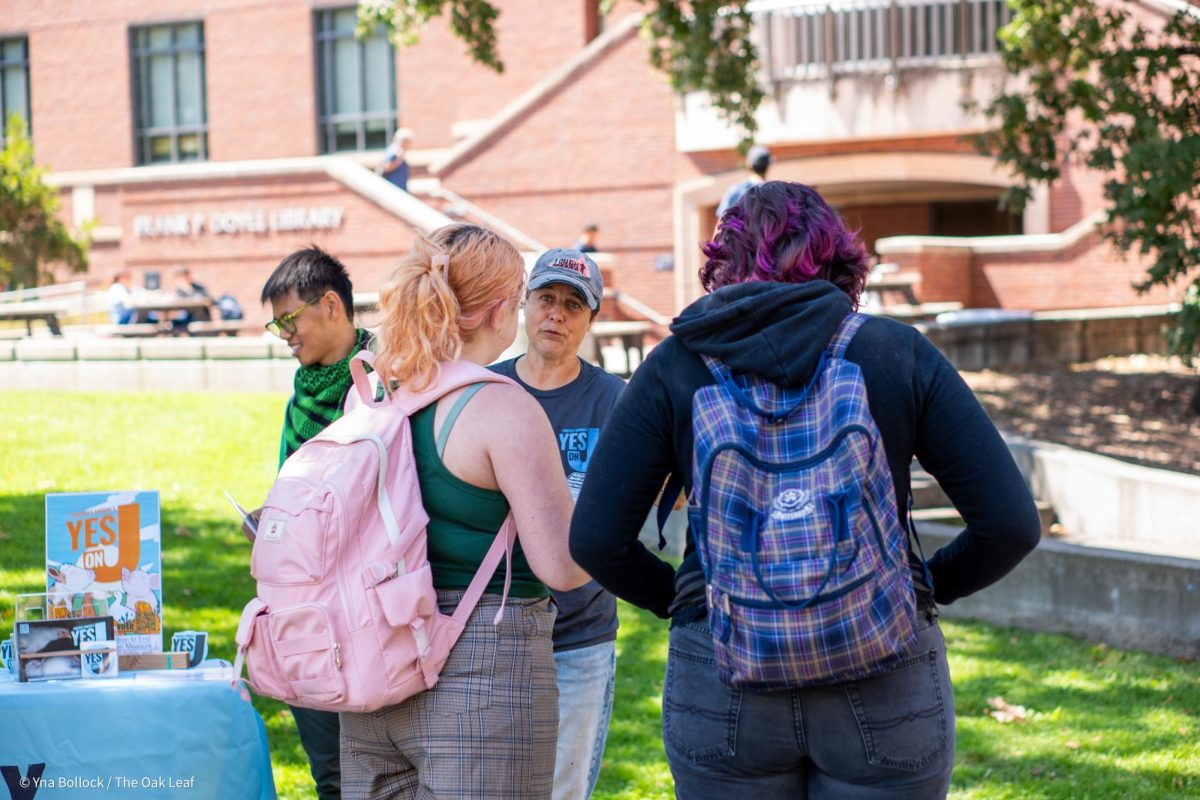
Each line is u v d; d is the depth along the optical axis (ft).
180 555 25.68
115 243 78.43
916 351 7.75
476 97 78.23
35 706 9.66
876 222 80.84
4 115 89.51
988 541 7.68
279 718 17.74
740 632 7.16
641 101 69.00
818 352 7.59
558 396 12.50
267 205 66.69
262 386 46.06
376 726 8.92
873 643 7.09
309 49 82.33
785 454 7.36
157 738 9.79
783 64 64.90
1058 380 44.06
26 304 62.18
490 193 71.77
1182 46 37.37
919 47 63.05
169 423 37.58
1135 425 37.24
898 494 7.72
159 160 86.69
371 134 81.92
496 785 8.63
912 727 7.59
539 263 12.39
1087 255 59.00
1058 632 22.63
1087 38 39.22
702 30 44.70
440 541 8.82
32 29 88.12
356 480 8.52
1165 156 33.55
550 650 9.21
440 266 9.09
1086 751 17.24
